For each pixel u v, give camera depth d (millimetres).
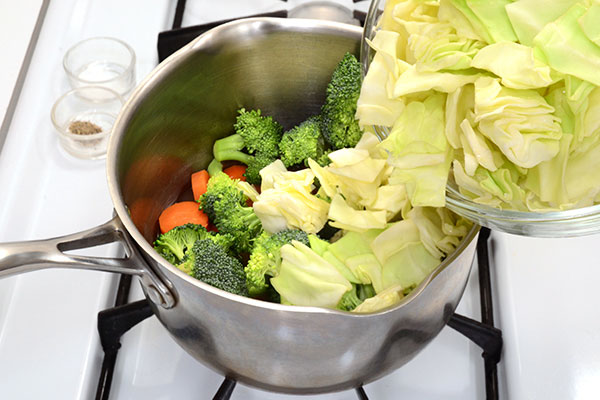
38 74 1222
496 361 919
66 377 899
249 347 770
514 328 931
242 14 1316
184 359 941
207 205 1021
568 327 942
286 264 878
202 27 1199
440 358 949
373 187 900
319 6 1304
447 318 850
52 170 1118
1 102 1181
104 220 1063
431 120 729
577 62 662
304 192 953
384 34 757
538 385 892
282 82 1086
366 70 885
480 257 1003
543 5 671
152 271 772
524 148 681
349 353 764
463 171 733
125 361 938
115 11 1308
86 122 1161
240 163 1129
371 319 721
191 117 1047
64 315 952
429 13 773
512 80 678
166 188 1065
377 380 910
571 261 1007
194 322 786
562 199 710
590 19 649
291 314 708
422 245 870
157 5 1316
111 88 1209
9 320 949
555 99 708
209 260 904
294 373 792
